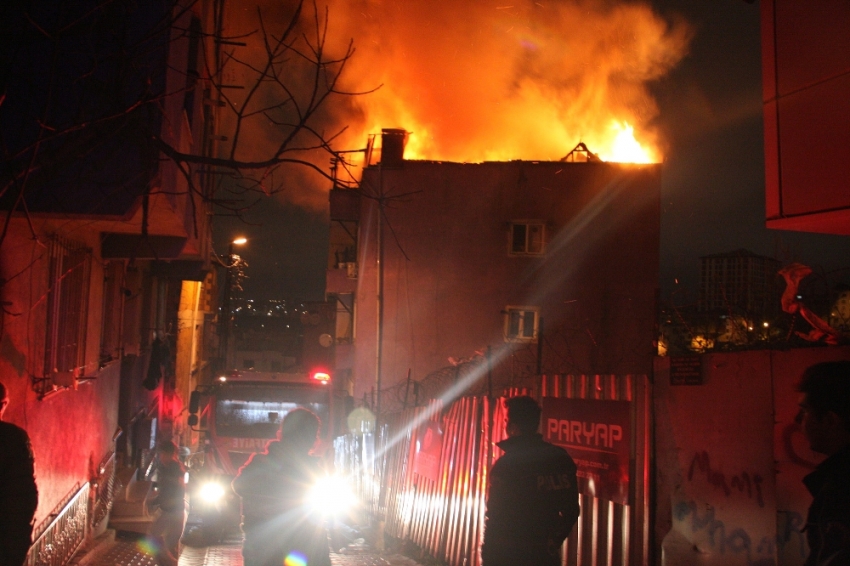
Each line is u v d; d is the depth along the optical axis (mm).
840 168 5477
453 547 10820
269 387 19156
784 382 5223
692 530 5941
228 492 15922
